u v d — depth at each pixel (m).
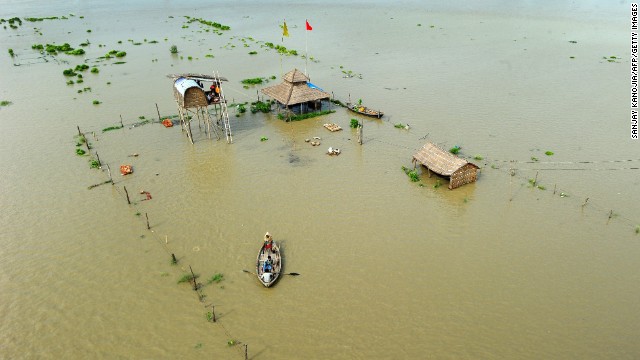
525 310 32.56
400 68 87.62
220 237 40.69
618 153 52.97
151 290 34.88
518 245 38.94
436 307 33.03
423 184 48.47
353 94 74.31
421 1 170.62
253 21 139.25
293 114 66.94
